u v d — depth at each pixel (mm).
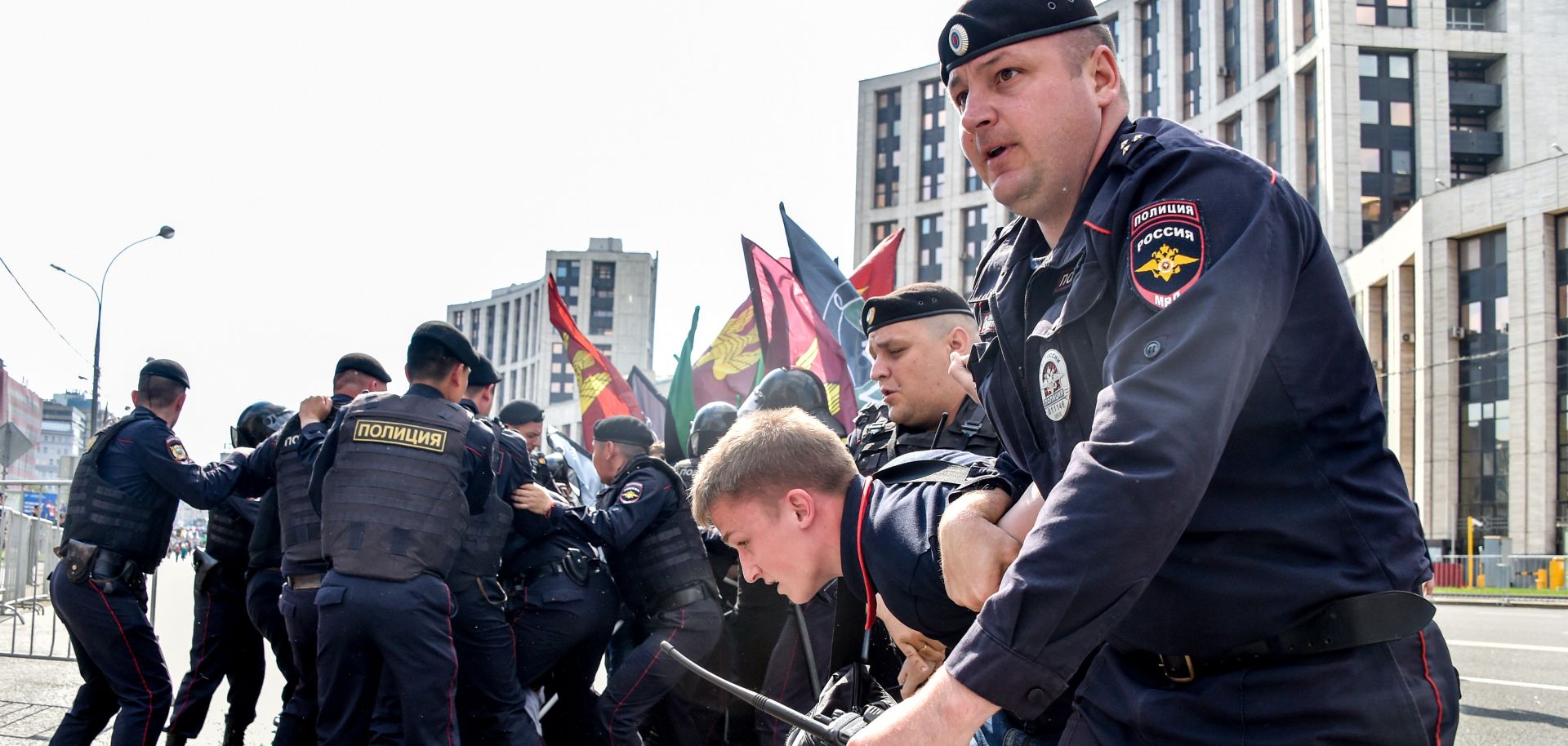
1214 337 1272
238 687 5285
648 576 4391
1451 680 1462
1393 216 47000
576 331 7656
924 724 1268
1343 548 1403
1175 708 1449
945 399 3441
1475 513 38375
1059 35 1621
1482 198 38438
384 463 3912
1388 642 1387
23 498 13094
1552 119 47625
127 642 4535
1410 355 41094
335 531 3885
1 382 59688
